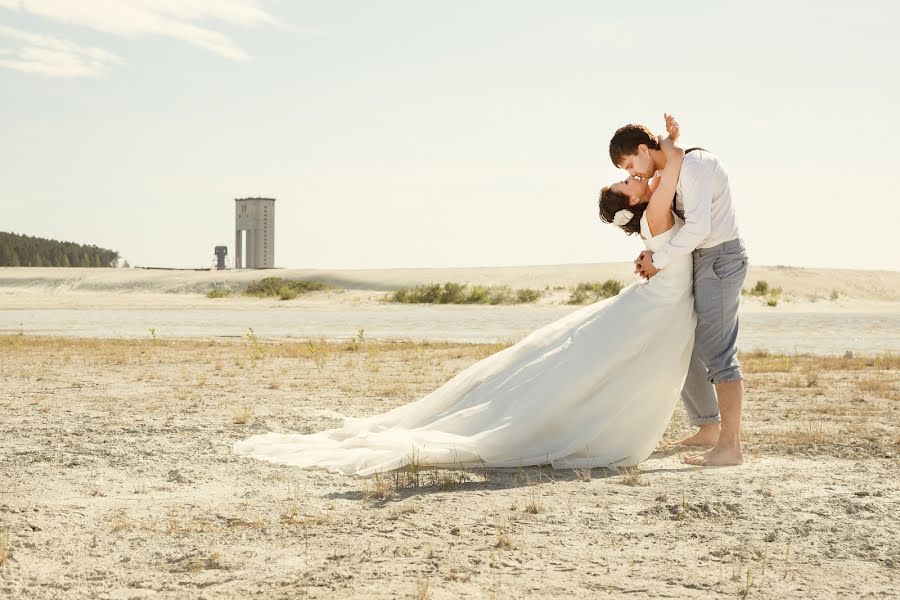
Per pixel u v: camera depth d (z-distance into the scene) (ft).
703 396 21.83
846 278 292.61
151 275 345.92
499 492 16.81
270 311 149.69
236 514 14.96
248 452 21.11
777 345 75.66
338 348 63.62
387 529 13.94
